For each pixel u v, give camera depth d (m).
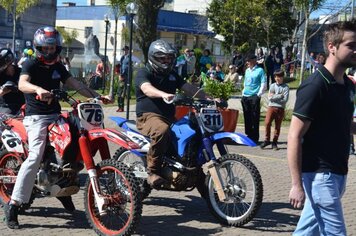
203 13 60.31
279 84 13.77
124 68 20.41
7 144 7.30
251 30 43.56
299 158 4.49
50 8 49.41
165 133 7.00
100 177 6.65
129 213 6.58
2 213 7.54
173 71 7.61
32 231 6.82
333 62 4.56
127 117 17.06
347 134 4.67
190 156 7.26
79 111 6.63
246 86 14.41
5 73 8.51
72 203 7.64
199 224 7.36
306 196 4.65
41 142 6.82
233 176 7.19
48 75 6.93
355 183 10.41
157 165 7.08
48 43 6.72
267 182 10.12
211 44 57.28
